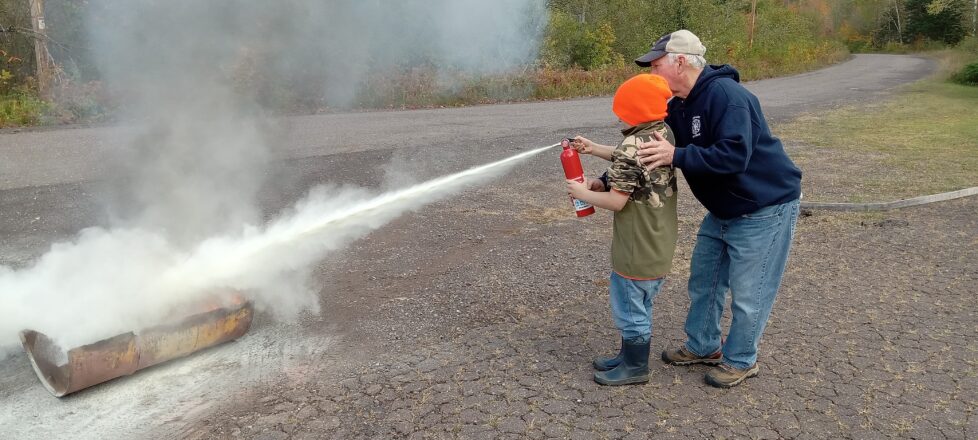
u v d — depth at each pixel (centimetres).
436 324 405
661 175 303
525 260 529
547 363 354
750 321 323
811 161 977
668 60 302
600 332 395
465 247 561
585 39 2305
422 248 556
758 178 303
